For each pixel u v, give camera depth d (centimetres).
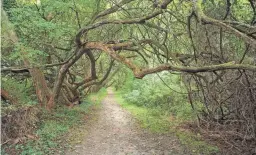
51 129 1236
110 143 1159
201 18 805
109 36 1515
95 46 1296
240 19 1094
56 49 1644
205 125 1438
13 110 1125
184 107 1844
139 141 1203
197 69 897
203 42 1154
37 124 1280
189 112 1770
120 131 1416
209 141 1199
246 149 1032
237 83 1103
